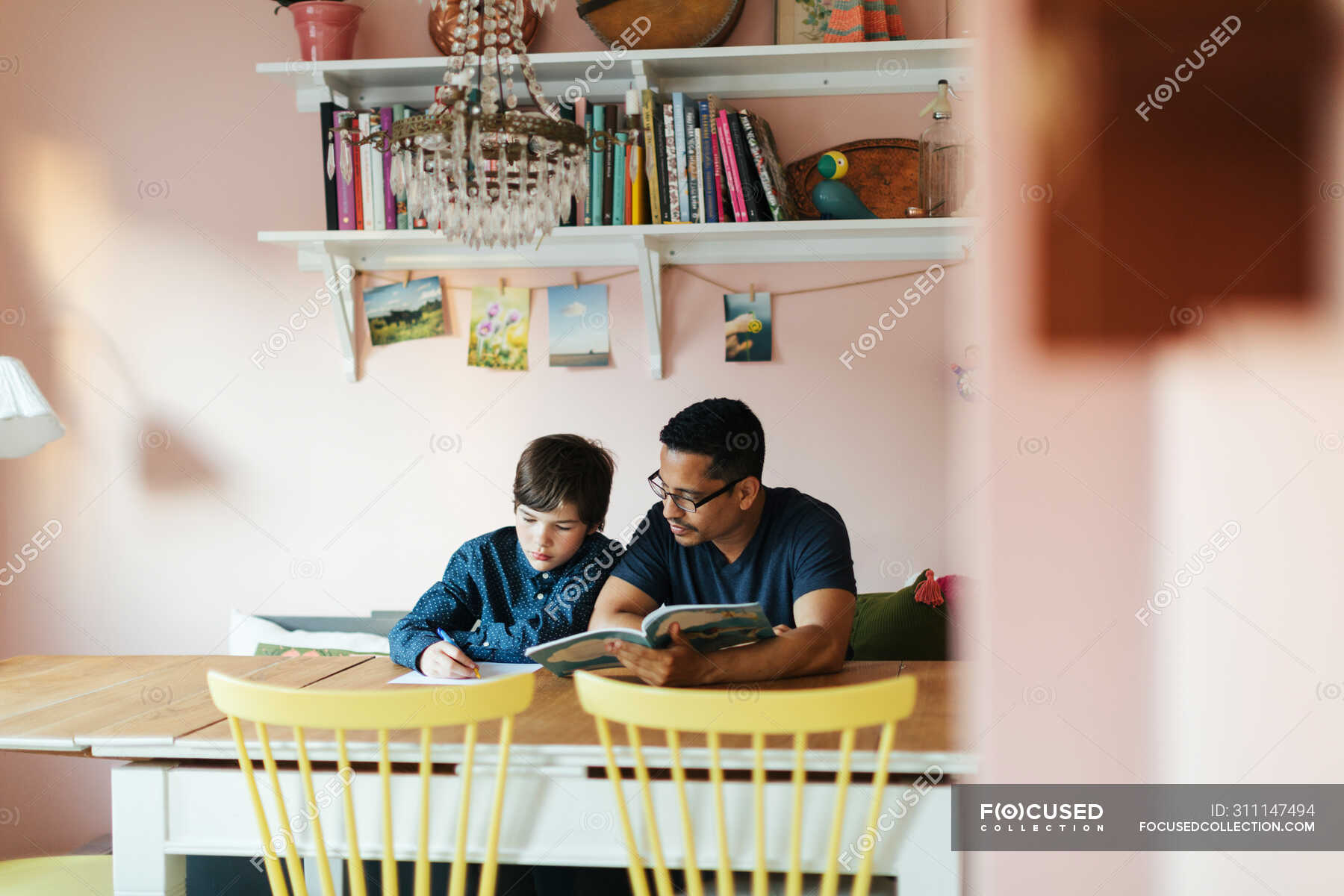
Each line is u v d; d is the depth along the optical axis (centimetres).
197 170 261
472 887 163
